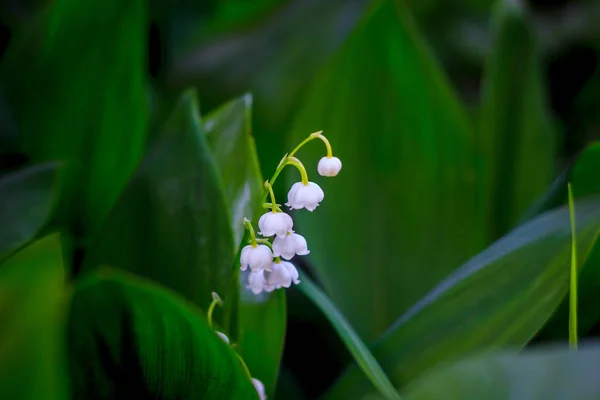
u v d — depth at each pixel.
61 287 0.41
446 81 0.55
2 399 0.41
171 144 0.47
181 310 0.41
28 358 0.41
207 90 0.65
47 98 0.53
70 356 0.44
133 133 0.52
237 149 0.48
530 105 0.55
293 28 0.68
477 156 0.54
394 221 0.53
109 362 0.44
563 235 0.45
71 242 0.51
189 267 0.46
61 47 0.53
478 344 0.45
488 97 0.55
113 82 0.53
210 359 0.42
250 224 0.43
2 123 0.53
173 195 0.46
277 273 0.44
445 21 0.92
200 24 0.75
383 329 0.51
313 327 0.54
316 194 0.43
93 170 0.53
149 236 0.46
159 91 0.66
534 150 0.55
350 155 0.54
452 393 0.40
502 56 0.55
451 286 0.46
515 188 0.55
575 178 0.49
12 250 0.46
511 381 0.40
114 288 0.42
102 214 0.52
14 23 0.63
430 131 0.54
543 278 0.45
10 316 0.41
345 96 0.54
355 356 0.44
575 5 0.92
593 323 0.49
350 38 0.54
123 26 0.52
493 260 0.46
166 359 0.43
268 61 0.66
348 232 0.53
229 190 0.48
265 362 0.46
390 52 0.54
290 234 0.44
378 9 0.53
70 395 0.44
